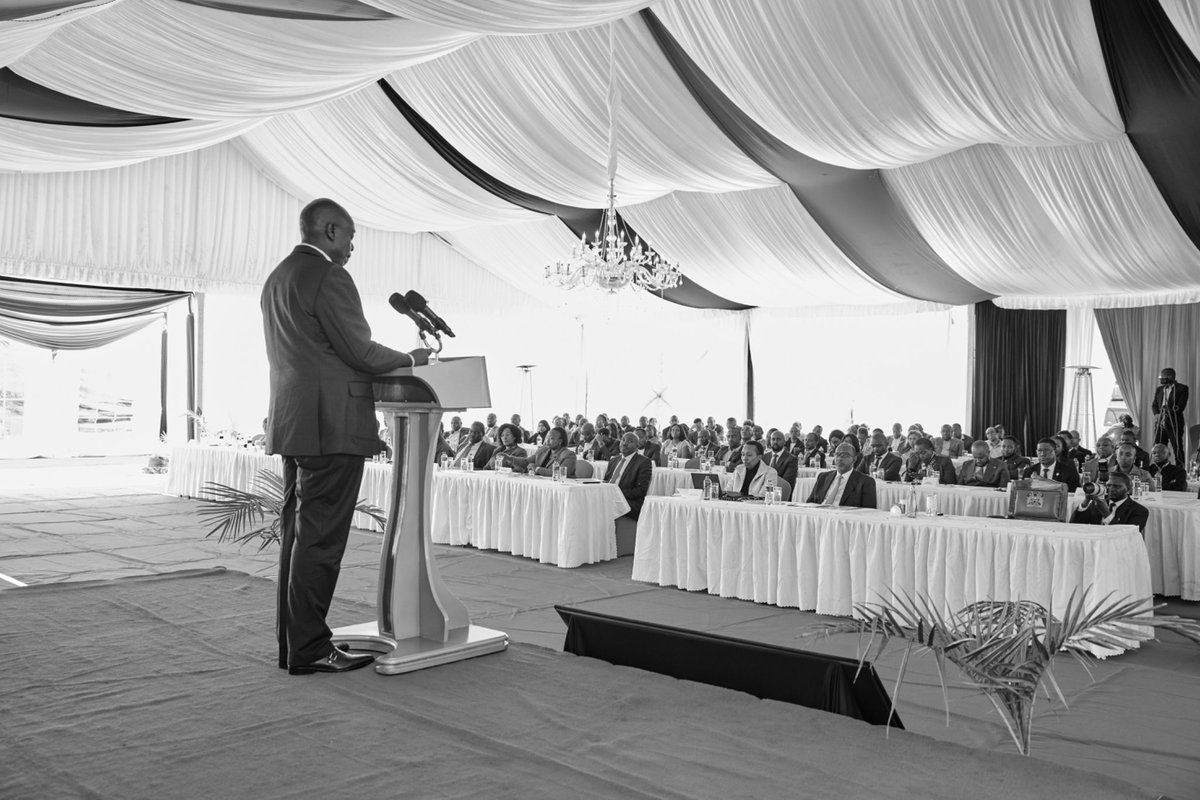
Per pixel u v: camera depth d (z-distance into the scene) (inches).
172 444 498.6
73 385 697.6
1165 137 342.0
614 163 344.2
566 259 619.2
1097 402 553.6
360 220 583.5
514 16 234.1
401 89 421.4
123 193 523.8
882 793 89.0
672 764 95.3
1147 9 266.1
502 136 415.2
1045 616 104.6
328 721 106.2
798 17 293.1
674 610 242.7
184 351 622.5
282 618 129.0
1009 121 324.2
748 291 601.6
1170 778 125.9
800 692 119.0
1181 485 340.2
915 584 220.4
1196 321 520.1
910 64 299.3
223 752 96.5
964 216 444.1
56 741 99.1
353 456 125.8
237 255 567.5
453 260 678.5
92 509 426.3
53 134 370.9
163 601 173.3
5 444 671.8
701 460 458.9
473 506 352.8
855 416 639.8
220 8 270.1
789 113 339.0
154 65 305.1
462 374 134.2
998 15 273.6
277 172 562.6
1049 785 91.7
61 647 138.6
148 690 117.3
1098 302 518.6
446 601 140.1
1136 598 206.2
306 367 121.3
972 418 576.7
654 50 343.6
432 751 97.5
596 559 321.7
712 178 431.2
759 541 252.8
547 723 107.0
